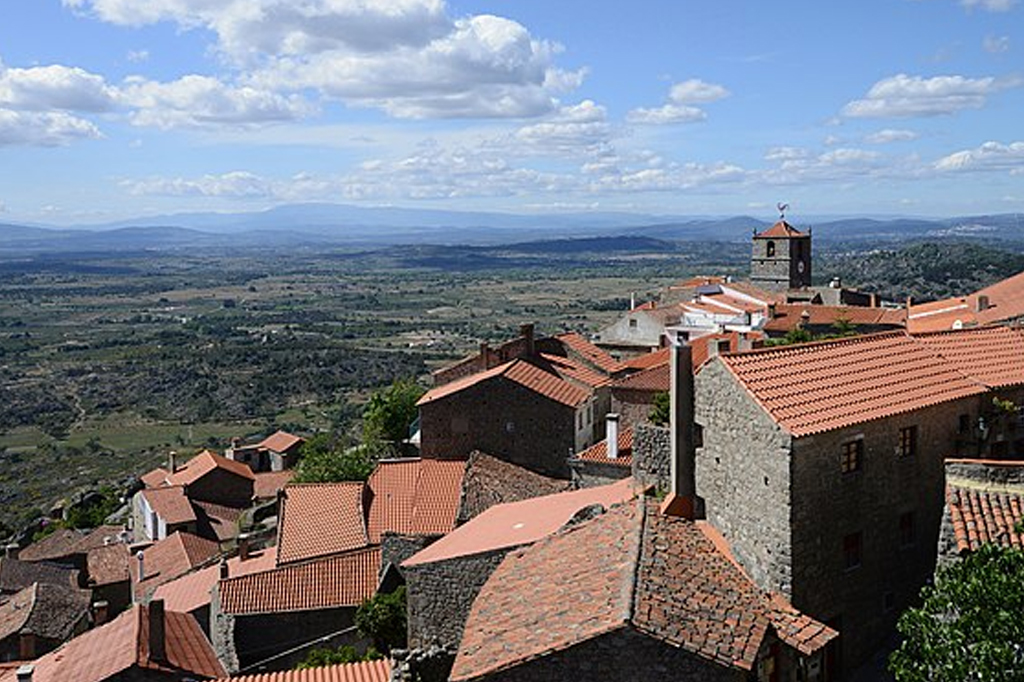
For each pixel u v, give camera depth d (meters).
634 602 21.20
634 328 97.19
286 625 47.19
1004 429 36.84
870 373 36.28
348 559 50.59
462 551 36.66
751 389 33.28
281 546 54.66
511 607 23.77
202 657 42.19
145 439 176.62
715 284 120.56
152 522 94.00
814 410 32.84
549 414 61.97
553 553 26.38
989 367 39.06
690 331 90.62
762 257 135.75
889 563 34.28
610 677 20.48
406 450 85.50
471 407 63.00
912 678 20.44
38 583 75.56
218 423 186.50
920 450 35.09
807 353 36.72
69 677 38.81
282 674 35.19
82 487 146.62
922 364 38.00
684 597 22.34
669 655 20.36
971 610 20.12
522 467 61.16
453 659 27.36
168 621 44.97
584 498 42.38
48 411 197.12
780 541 31.56
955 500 27.75
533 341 74.81
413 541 47.72
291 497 58.91
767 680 23.19
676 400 36.81
